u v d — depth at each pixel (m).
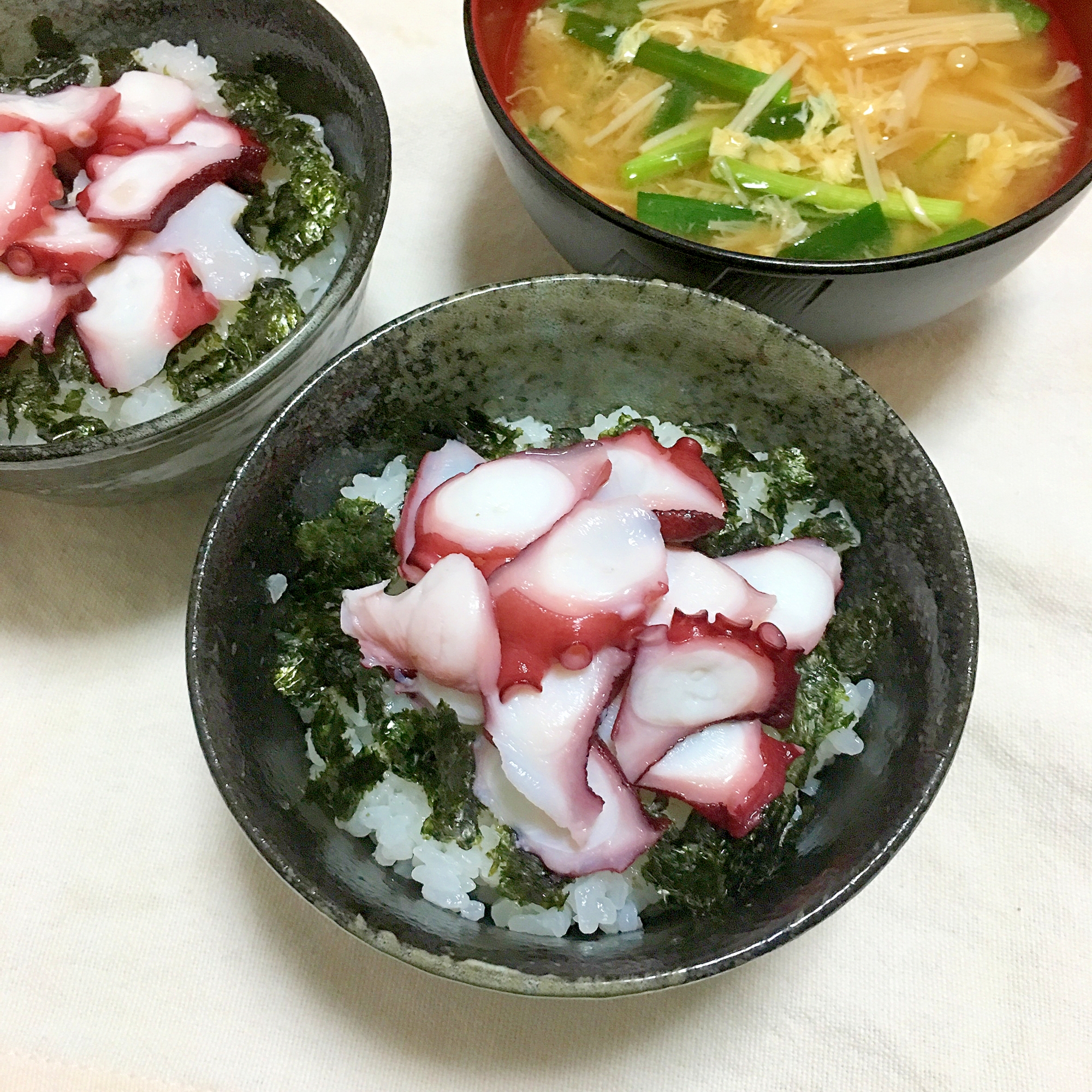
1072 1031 0.20
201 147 0.23
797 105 0.24
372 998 0.20
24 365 0.22
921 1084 0.20
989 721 0.22
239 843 0.21
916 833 0.21
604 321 0.21
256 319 0.23
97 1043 0.20
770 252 0.23
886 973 0.20
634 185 0.24
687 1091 0.20
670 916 0.19
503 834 0.19
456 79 0.28
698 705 0.19
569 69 0.25
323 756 0.20
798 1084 0.20
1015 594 0.23
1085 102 0.24
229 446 0.21
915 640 0.20
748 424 0.22
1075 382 0.25
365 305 0.26
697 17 0.26
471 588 0.19
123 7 0.25
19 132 0.23
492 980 0.16
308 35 0.24
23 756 0.22
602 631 0.19
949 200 0.24
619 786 0.19
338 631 0.21
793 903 0.17
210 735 0.17
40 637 0.23
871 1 0.26
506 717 0.18
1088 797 0.21
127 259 0.22
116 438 0.19
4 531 0.24
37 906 0.21
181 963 0.20
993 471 0.24
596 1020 0.20
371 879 0.19
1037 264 0.26
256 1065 0.20
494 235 0.26
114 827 0.22
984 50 0.25
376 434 0.21
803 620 0.20
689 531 0.20
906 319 0.22
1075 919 0.21
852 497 0.21
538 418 0.23
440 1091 0.20
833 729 0.20
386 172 0.21
